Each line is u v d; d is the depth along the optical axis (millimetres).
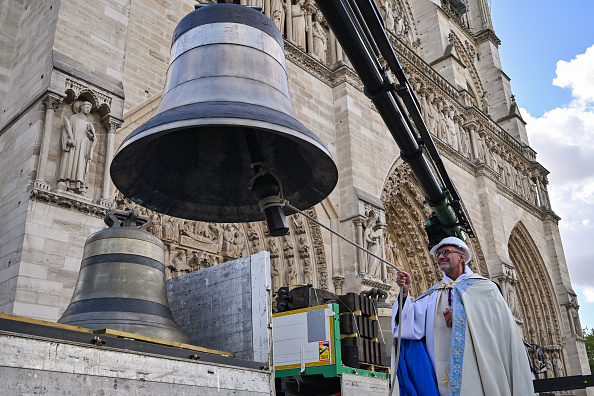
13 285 10852
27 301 10781
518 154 42875
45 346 3324
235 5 4812
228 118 3766
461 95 37344
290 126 3980
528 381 3568
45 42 13734
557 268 41812
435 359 3902
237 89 4238
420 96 31875
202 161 5461
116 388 3604
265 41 4699
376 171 23828
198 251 16594
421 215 30344
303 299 10383
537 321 39375
